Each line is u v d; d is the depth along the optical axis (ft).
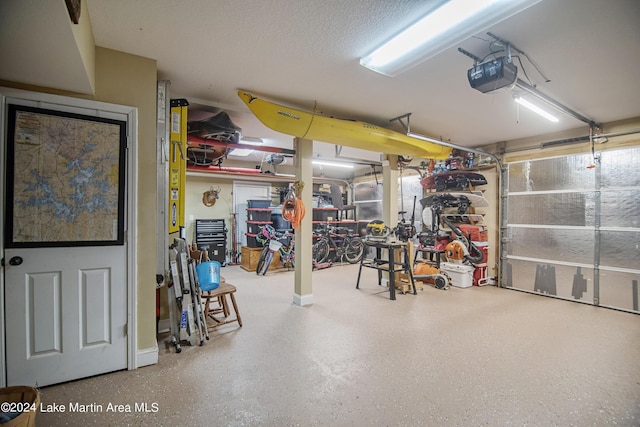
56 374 6.65
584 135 13.70
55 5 3.98
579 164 13.88
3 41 4.80
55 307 6.65
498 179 16.93
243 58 7.71
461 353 8.39
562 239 14.37
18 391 4.80
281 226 22.49
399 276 15.70
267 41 6.89
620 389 6.72
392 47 6.86
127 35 6.63
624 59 7.55
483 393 6.52
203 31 6.48
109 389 6.56
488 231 17.31
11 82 6.27
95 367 7.04
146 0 5.46
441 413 5.85
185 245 9.30
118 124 7.20
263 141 17.03
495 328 10.30
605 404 6.20
